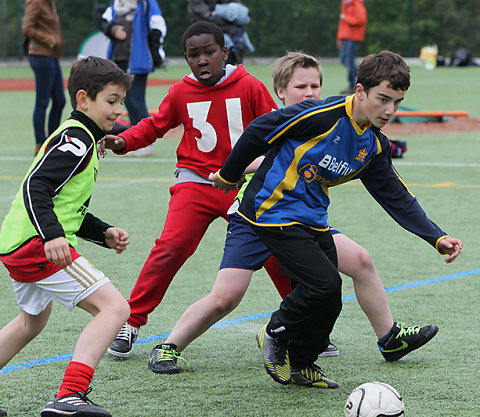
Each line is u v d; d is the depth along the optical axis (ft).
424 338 22.68
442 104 102.12
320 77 23.98
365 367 22.77
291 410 19.61
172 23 186.09
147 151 65.36
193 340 24.04
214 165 24.58
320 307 20.20
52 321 27.30
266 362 21.08
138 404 20.04
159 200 47.91
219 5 66.39
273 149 20.70
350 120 19.92
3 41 190.39
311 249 20.10
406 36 197.77
